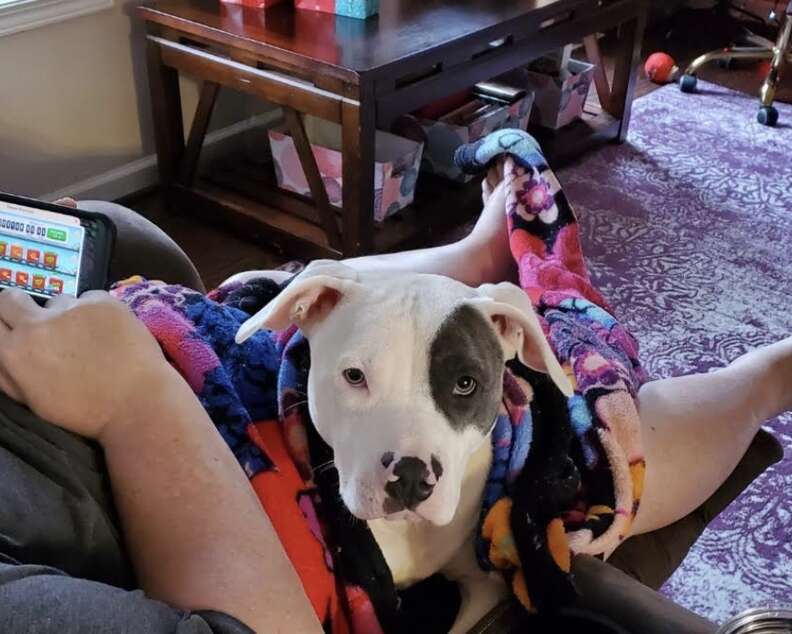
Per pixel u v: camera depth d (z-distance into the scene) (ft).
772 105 10.66
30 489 1.96
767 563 5.05
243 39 6.78
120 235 4.20
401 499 2.53
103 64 7.86
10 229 2.59
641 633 2.72
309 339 2.94
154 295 3.27
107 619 1.64
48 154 7.75
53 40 7.38
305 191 7.91
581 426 3.28
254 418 3.04
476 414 2.76
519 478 3.07
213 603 1.92
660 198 8.85
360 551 2.87
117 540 2.14
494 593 3.21
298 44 6.66
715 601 4.81
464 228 8.12
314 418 2.85
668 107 10.87
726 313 7.16
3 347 2.13
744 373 3.91
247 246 7.78
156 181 8.68
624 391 3.38
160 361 2.31
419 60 6.59
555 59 9.27
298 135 6.95
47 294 2.59
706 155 9.75
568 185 9.00
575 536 3.03
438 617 3.30
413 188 7.84
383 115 6.52
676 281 7.55
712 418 3.65
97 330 2.20
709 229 8.34
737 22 13.69
